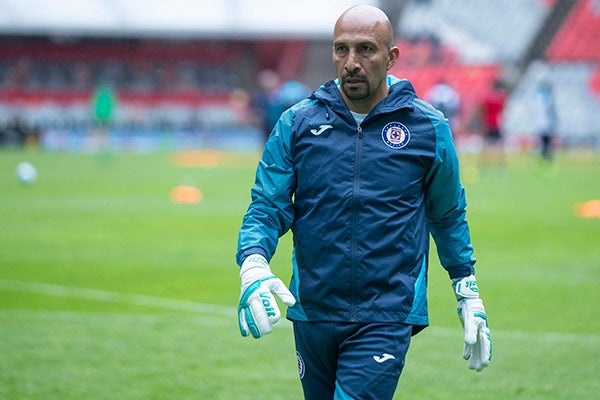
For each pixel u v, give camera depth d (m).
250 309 10.57
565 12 135.00
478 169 86.12
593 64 130.38
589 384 18.02
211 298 26.59
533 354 20.36
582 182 71.31
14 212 49.44
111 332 22.22
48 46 155.75
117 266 32.16
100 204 54.09
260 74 159.62
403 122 11.40
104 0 150.50
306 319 11.34
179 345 21.00
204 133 140.50
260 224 11.35
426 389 17.69
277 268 32.16
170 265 32.44
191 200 56.88
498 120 83.25
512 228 43.00
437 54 134.75
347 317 11.12
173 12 147.62
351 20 11.09
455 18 137.75
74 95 153.12
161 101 153.62
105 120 117.50
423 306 11.38
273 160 11.57
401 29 138.38
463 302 11.98
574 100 127.44
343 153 11.30
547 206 52.84
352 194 11.20
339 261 11.16
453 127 90.50
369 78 11.10
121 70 156.75
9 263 32.72
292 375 18.59
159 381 18.08
